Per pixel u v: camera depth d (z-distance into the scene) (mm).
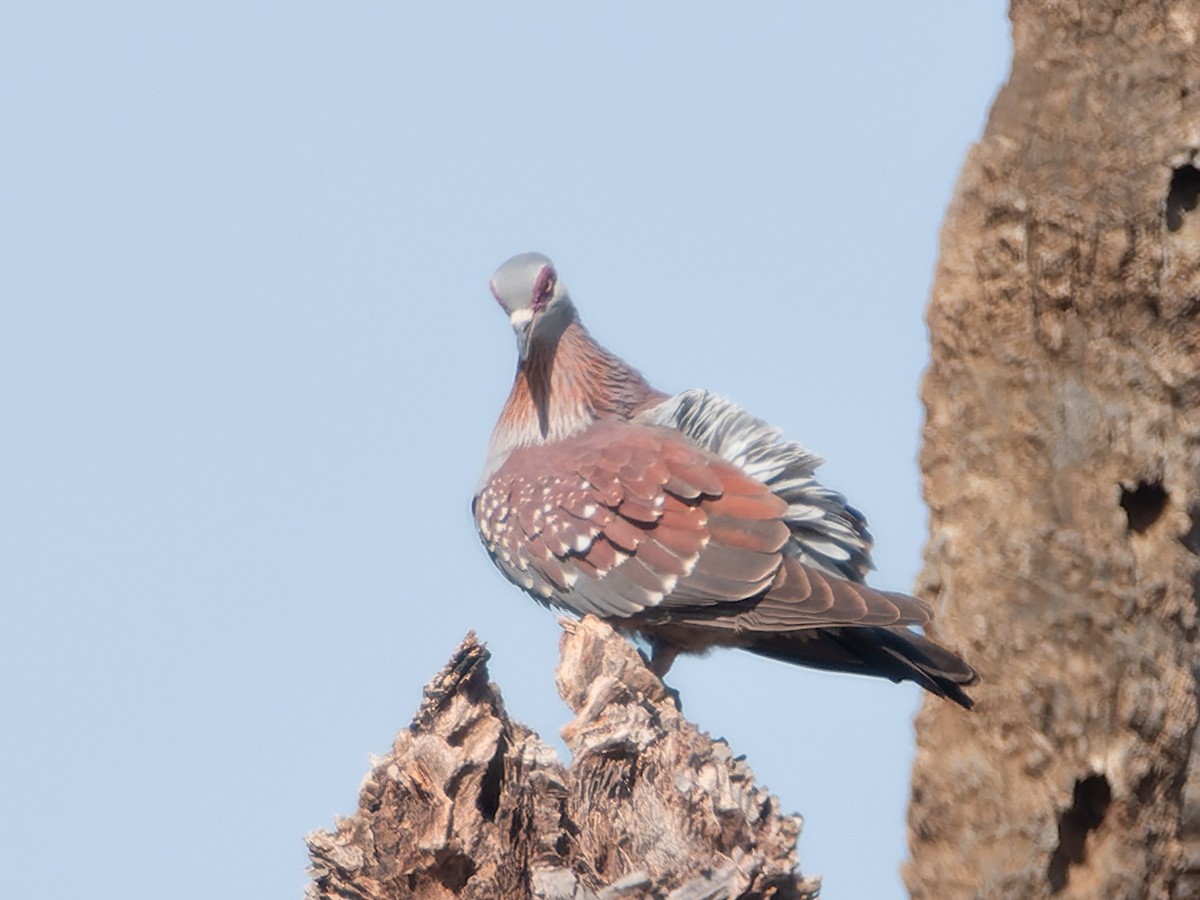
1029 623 11328
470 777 10336
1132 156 11242
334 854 10375
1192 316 11203
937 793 11688
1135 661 11047
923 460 12109
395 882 10328
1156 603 11125
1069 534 11234
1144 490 11375
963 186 11984
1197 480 11195
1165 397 11234
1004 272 11641
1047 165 11492
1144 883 11133
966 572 11703
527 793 10305
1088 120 11398
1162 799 11133
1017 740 11336
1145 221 11195
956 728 11641
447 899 10336
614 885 9953
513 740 10680
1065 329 11391
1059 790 11180
